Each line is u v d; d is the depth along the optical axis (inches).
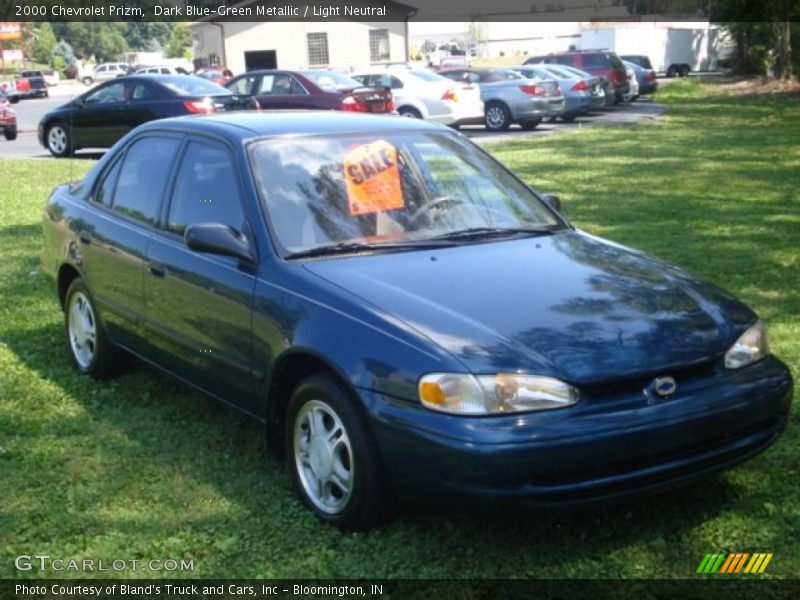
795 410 205.5
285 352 165.6
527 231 198.4
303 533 160.6
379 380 149.6
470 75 1027.9
